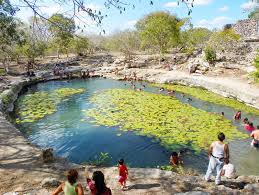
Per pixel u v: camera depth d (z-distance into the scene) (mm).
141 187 9430
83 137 19047
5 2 8492
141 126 20531
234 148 16328
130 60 53125
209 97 29734
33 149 12812
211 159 9664
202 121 21344
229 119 22047
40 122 22719
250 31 50219
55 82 43562
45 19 6684
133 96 31391
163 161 15234
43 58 64500
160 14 52844
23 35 31656
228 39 43562
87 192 9047
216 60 39875
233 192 9094
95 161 15242
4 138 14328
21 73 47625
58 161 11562
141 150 16609
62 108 27078
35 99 31562
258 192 9219
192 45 64688
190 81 36281
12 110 26516
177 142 17422
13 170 10648
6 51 44750
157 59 52312
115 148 17062
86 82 42656
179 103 27453
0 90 31516
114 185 9602
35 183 9648
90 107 27031
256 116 22656
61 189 6352
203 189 9289
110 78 45062
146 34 52094
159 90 34094
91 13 6625
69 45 61094
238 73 35438
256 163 14555
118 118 22828
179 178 10094
